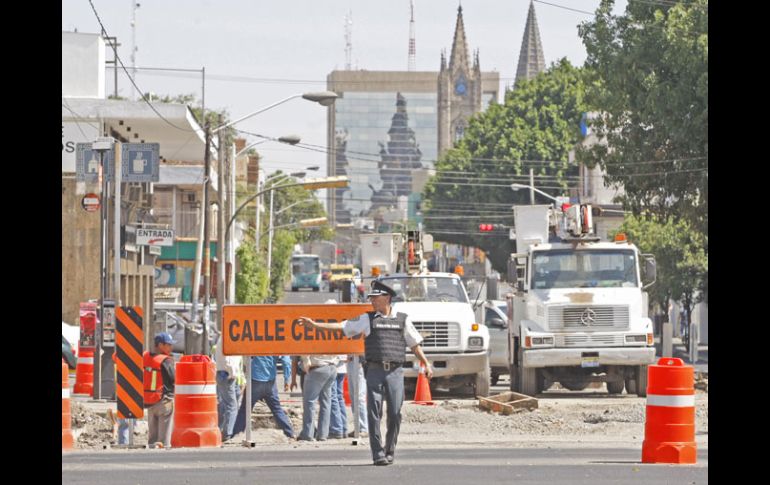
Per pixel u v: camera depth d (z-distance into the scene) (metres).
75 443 61.06
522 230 97.25
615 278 91.62
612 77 161.12
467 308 93.69
